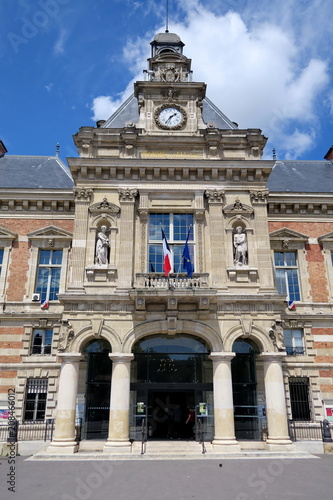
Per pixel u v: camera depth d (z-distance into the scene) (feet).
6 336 67.51
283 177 86.07
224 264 61.93
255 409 60.64
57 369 65.87
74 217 69.46
